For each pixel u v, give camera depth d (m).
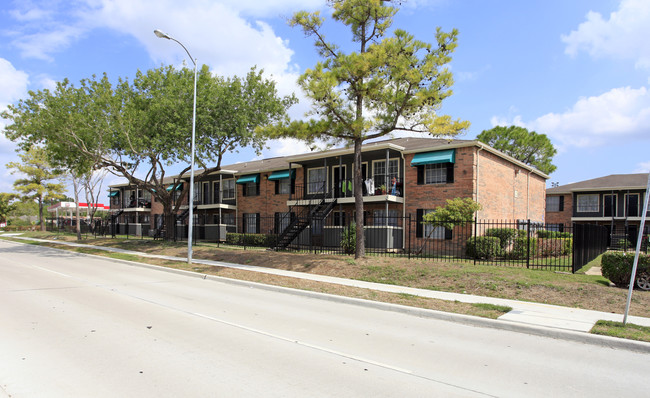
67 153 23.89
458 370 5.39
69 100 22.19
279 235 24.52
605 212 33.53
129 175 25.64
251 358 5.66
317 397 4.35
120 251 24.28
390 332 7.45
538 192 29.12
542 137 41.09
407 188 22.36
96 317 8.01
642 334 7.00
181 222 34.81
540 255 19.06
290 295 11.43
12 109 22.92
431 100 13.79
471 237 18.22
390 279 12.85
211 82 23.23
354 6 14.59
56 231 49.41
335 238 23.05
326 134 15.05
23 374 4.89
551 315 8.52
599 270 14.22
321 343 6.55
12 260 20.23
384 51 13.30
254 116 23.38
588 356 6.21
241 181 31.25
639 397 4.59
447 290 11.45
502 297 10.51
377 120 14.58
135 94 24.20
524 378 5.14
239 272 14.99
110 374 4.93
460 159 20.64
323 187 24.75
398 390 4.61
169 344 6.26
